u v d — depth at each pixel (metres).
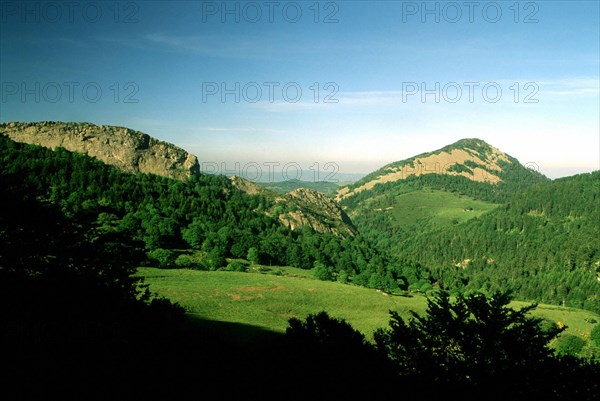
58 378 13.57
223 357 16.12
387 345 13.88
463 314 12.90
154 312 19.83
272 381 12.70
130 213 139.38
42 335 15.29
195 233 138.62
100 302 18.05
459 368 11.93
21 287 16.41
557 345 67.69
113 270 19.50
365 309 93.56
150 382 14.20
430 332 13.16
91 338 16.00
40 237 17.30
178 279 96.94
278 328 70.62
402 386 11.90
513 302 127.25
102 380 14.02
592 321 105.69
